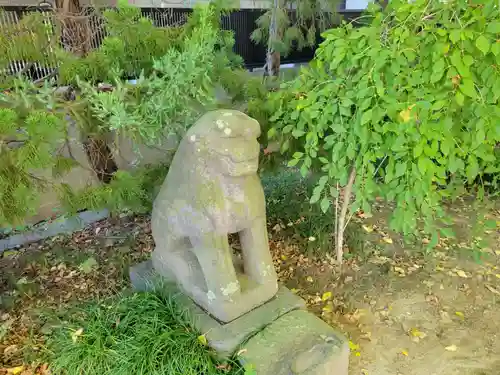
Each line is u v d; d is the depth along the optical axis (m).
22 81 2.31
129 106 2.55
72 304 2.81
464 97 1.99
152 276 2.69
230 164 2.03
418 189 2.17
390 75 2.06
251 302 2.36
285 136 2.76
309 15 5.54
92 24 3.47
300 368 2.04
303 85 2.51
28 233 3.64
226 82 2.96
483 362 2.44
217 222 2.15
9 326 2.62
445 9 2.01
